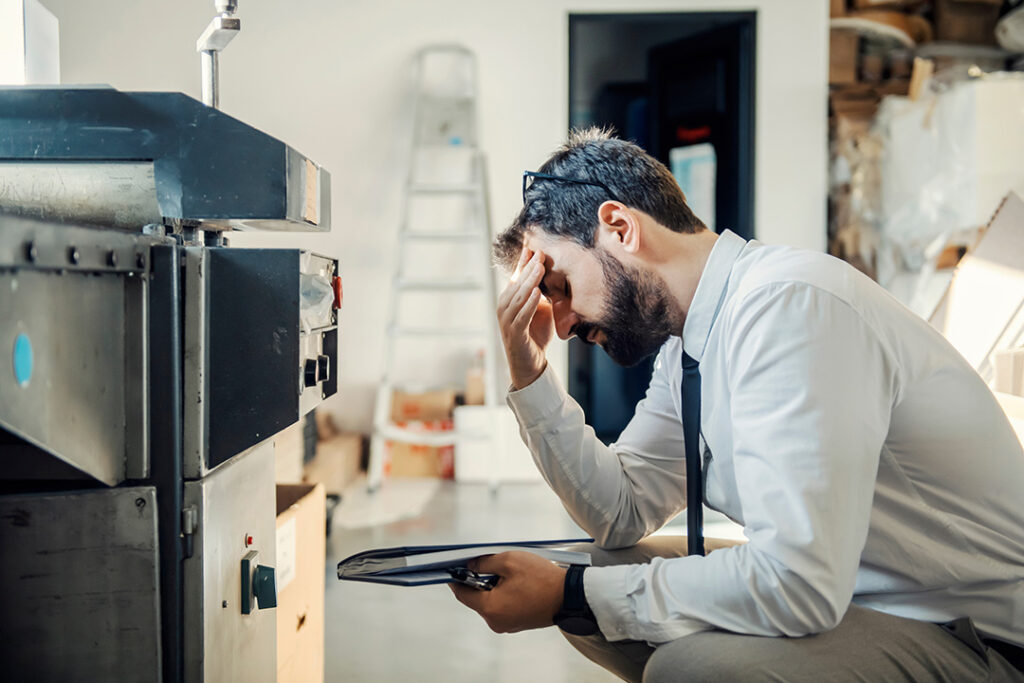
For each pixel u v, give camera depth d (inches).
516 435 179.8
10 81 68.3
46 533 39.1
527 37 185.6
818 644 39.7
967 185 156.3
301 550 65.5
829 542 37.8
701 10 183.9
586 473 54.2
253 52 185.9
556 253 48.7
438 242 190.1
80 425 35.7
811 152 185.5
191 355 40.8
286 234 189.9
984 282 78.9
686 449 49.8
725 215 196.5
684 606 40.9
